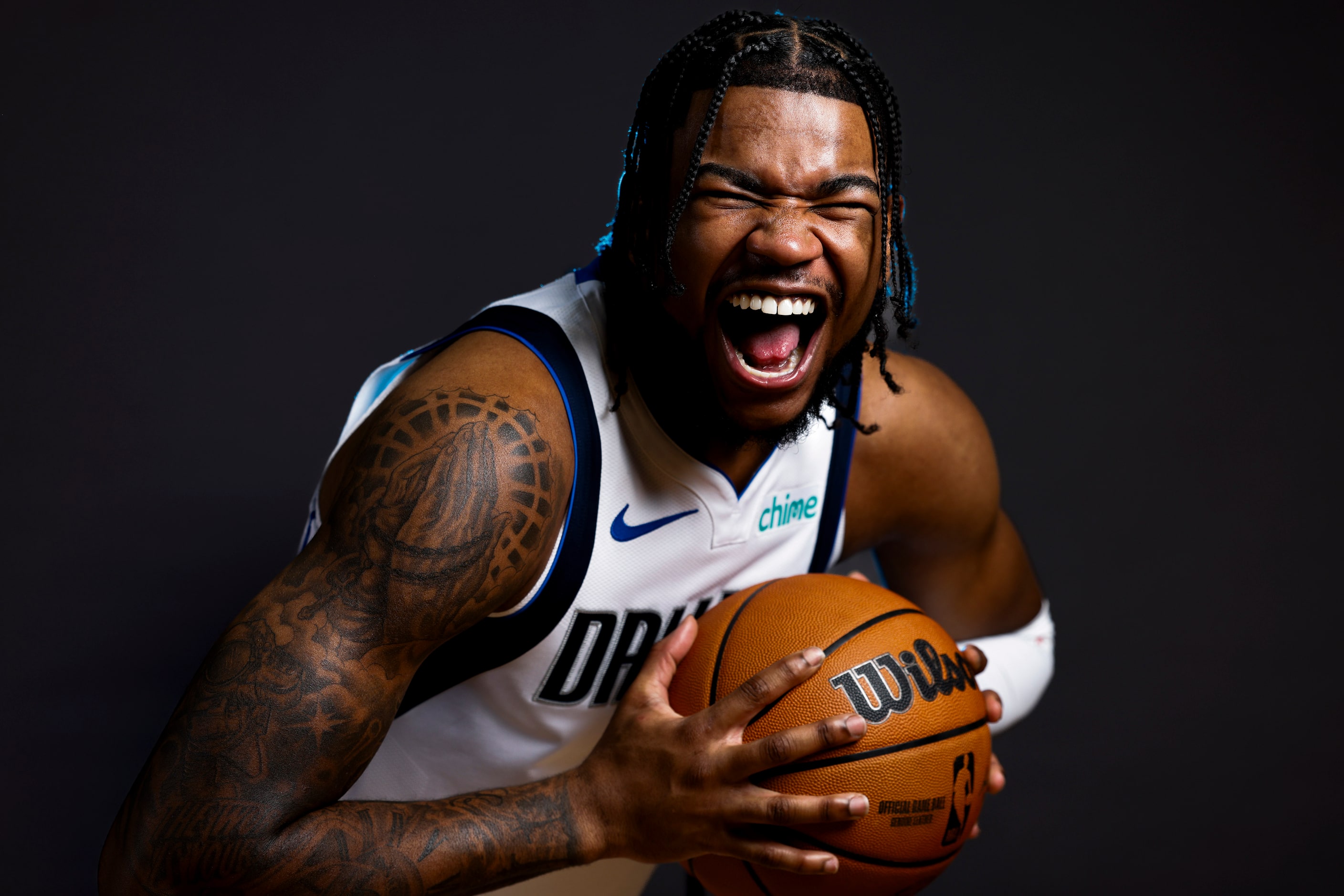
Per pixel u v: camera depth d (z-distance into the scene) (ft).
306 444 10.73
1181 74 14.61
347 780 3.43
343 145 12.92
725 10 14.03
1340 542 11.22
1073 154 14.20
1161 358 12.76
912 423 5.20
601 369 4.11
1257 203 13.97
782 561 4.92
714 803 3.66
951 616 6.10
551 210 12.86
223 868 3.22
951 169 13.85
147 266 11.80
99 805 7.80
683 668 4.08
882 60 14.17
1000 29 14.44
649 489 4.27
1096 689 9.93
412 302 11.95
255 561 9.77
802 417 4.26
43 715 8.38
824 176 3.70
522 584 3.82
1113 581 10.85
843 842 3.76
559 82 13.56
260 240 12.17
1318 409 12.49
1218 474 11.73
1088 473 11.76
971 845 8.53
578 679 4.39
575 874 5.09
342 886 3.37
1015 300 13.00
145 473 10.28
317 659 3.29
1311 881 8.23
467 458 3.50
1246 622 10.57
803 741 3.59
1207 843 8.55
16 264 11.56
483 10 13.67
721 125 3.72
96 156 12.41
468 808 3.69
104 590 9.36
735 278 3.78
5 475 10.03
